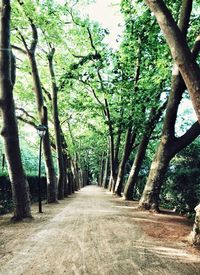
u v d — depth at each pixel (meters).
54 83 25.36
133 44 19.31
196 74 9.03
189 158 21.52
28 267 6.52
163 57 18.28
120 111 24.53
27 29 20.02
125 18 18.77
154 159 16.42
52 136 31.70
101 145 55.16
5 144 12.70
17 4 17.73
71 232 10.27
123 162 30.34
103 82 21.95
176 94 15.28
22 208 12.89
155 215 14.91
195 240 8.65
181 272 6.41
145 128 21.30
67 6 21.19
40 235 9.73
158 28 18.22
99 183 90.31
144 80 20.39
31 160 46.94
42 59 25.72
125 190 25.95
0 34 12.41
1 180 16.12
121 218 13.67
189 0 14.02
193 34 18.12
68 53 25.28
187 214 16.09
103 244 8.61
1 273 6.15
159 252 7.91
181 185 21.00
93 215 14.74
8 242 8.73
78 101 25.61
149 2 9.70
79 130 43.94
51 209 17.80
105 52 23.31
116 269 6.48
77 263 6.83
